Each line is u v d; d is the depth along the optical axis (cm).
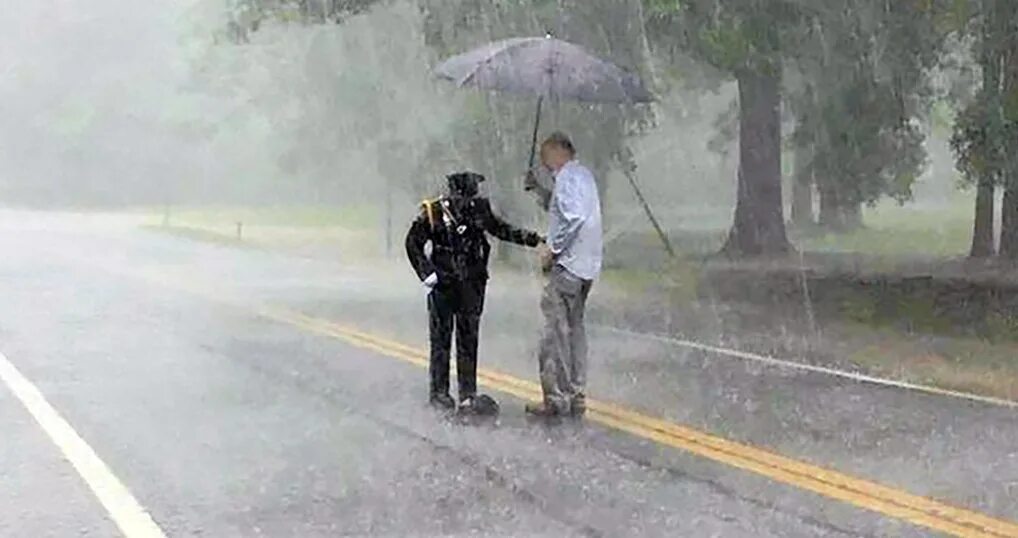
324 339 1457
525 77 1100
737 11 1742
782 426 950
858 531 675
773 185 2486
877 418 979
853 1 1778
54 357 1315
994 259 2264
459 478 794
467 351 1001
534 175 1171
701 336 1482
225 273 2464
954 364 1251
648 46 2186
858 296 1820
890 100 2009
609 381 1156
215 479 796
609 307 1795
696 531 676
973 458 841
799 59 1880
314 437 916
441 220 994
